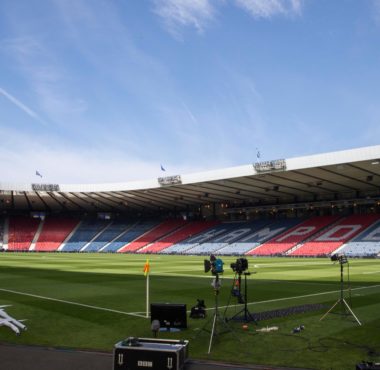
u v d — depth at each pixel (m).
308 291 19.05
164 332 10.74
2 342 9.98
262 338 10.12
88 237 94.00
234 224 84.69
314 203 75.25
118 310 14.05
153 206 96.19
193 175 62.06
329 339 10.02
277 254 62.78
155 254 75.06
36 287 21.16
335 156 46.91
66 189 74.06
